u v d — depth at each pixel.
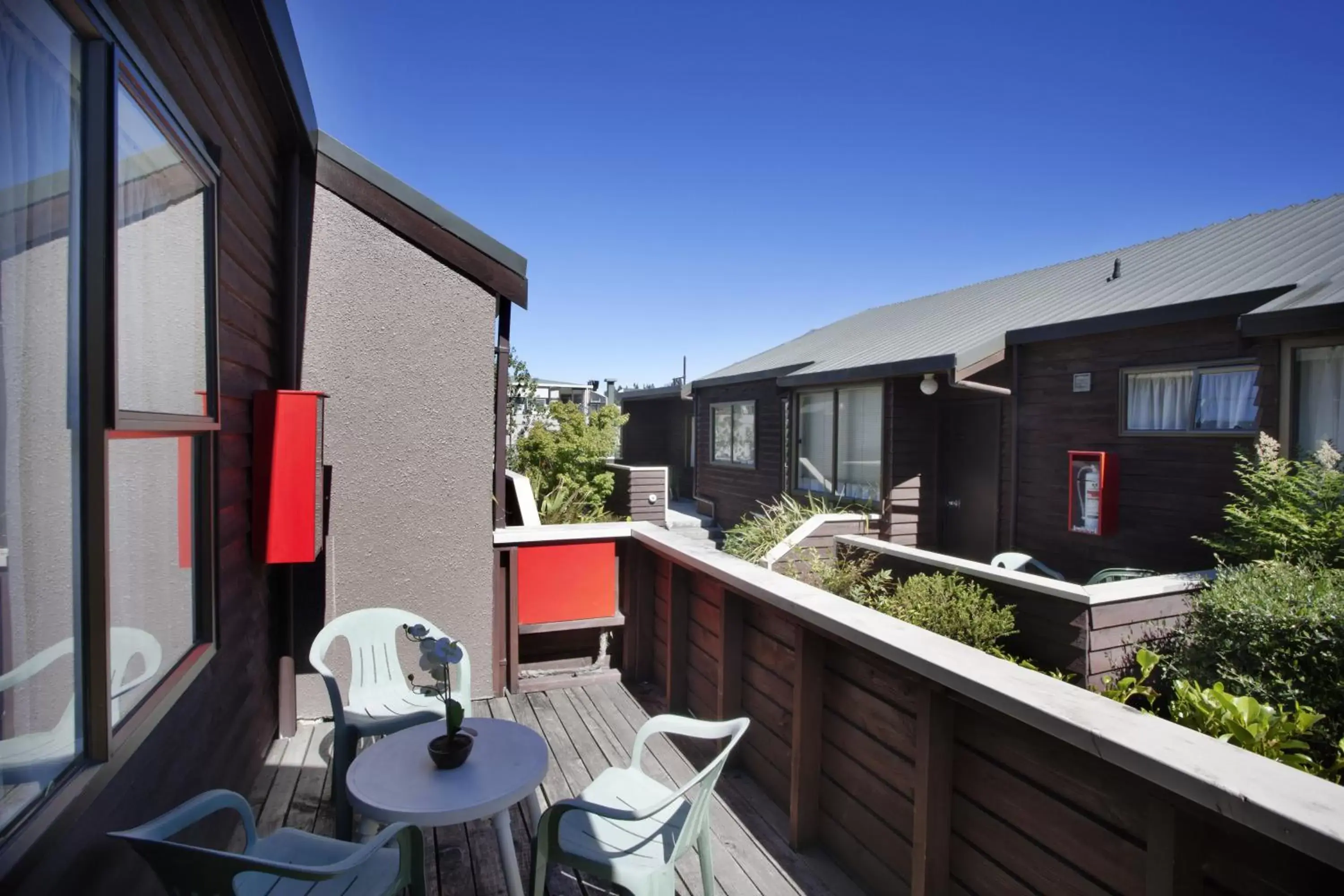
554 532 3.81
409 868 1.70
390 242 3.52
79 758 1.25
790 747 2.60
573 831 1.89
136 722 1.44
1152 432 5.50
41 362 1.21
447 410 3.62
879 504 7.93
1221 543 4.25
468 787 1.82
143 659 1.61
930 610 3.69
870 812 2.17
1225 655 2.94
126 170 1.48
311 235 3.41
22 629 1.16
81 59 1.25
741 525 9.71
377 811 1.70
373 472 3.51
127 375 1.51
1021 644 3.79
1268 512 3.82
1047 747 1.57
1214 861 1.22
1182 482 5.30
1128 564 5.68
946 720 1.83
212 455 2.01
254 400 2.68
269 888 1.62
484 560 3.71
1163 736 1.25
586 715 3.52
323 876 1.31
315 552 2.74
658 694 3.80
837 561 5.29
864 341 9.54
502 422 3.88
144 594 1.62
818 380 8.47
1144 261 7.42
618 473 10.86
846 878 2.25
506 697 3.75
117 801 1.41
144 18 1.51
